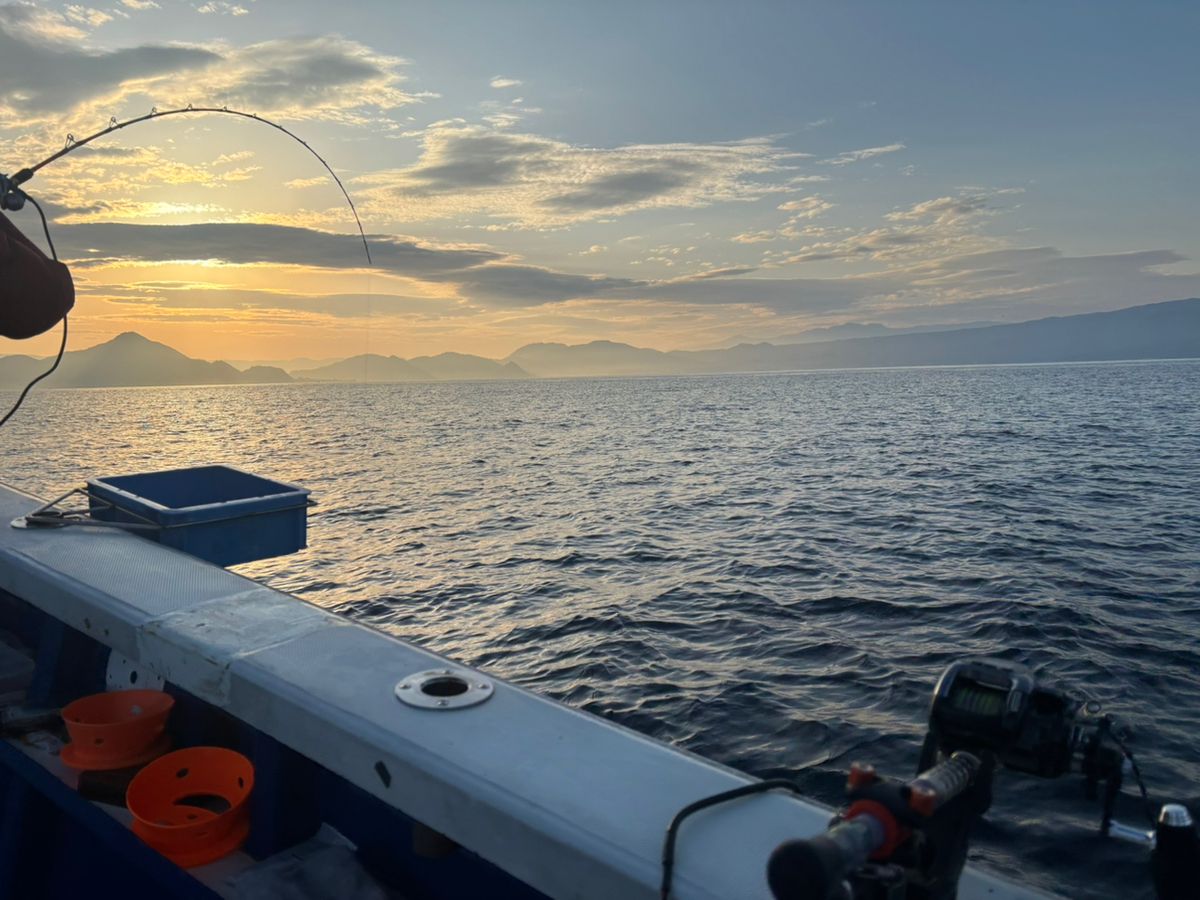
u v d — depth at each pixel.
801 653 11.98
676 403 128.25
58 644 2.82
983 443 48.88
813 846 0.87
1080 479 31.92
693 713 9.95
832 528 23.00
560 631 14.03
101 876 2.19
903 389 158.88
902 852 1.05
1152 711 9.34
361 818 2.09
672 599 15.74
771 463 42.25
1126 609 13.62
